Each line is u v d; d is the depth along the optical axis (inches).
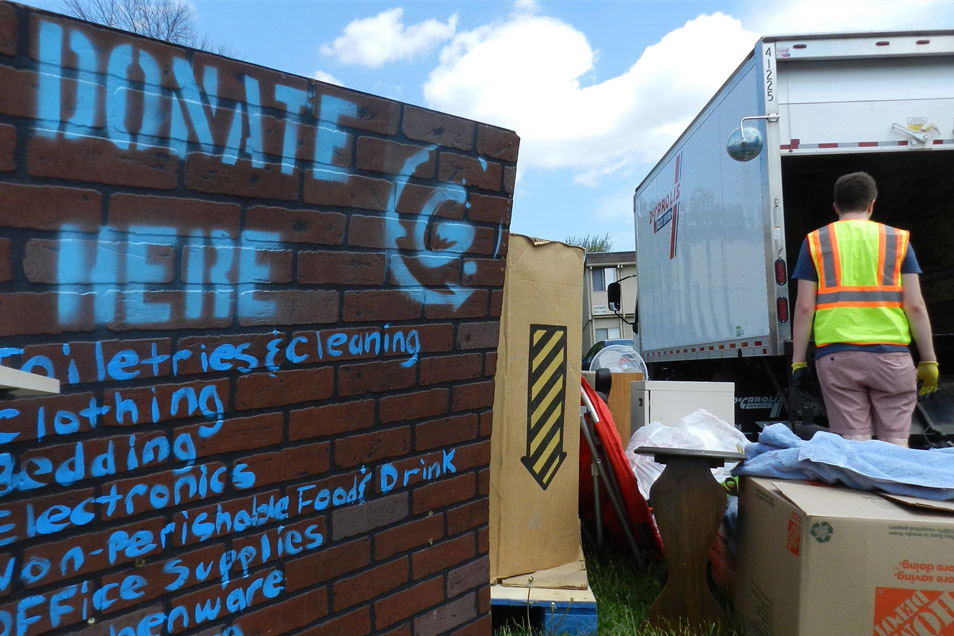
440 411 85.4
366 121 75.8
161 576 60.8
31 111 52.6
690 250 285.4
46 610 54.0
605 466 146.4
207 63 63.0
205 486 63.5
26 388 43.1
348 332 74.8
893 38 208.7
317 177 71.5
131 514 58.8
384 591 79.3
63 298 54.5
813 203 324.2
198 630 63.4
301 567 71.1
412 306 81.5
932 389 141.3
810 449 107.3
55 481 54.3
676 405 184.1
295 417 70.2
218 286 64.1
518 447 122.8
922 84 213.8
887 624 90.3
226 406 64.8
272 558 68.6
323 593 73.1
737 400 255.8
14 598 52.3
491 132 90.3
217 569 64.6
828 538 91.5
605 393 173.0
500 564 119.9
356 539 76.1
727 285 244.8
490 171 90.3
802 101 212.2
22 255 52.3
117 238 57.5
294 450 70.2
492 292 91.8
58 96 54.0
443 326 85.5
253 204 66.5
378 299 77.6
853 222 141.6
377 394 78.0
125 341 58.1
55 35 53.8
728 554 130.0
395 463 80.2
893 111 212.2
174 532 61.6
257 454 67.3
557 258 129.6
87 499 56.2
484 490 91.8
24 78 52.2
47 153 53.4
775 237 208.2
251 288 66.4
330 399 73.3
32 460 53.0
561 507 129.2
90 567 56.5
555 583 118.6
